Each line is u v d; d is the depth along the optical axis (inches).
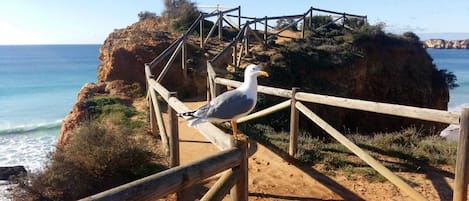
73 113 505.4
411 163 276.5
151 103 361.4
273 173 260.7
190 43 682.2
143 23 1072.2
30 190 227.0
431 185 239.9
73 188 228.8
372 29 923.4
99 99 542.6
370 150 305.7
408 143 323.3
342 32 943.7
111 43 802.2
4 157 674.2
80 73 2405.3
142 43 716.0
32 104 1290.6
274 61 698.8
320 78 717.9
